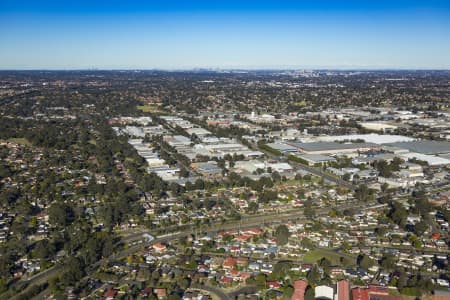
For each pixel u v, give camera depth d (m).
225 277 169.75
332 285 165.50
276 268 174.12
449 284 166.00
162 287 162.62
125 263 182.75
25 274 174.12
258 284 164.38
